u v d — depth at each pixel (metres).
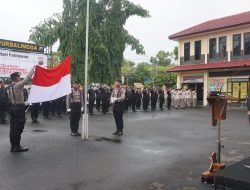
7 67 22.14
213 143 10.67
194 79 34.53
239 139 11.53
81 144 10.21
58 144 10.17
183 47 36.38
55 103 19.19
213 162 6.70
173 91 29.00
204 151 9.37
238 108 28.53
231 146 10.17
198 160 8.27
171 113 22.95
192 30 35.28
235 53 31.41
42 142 10.49
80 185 6.27
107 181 6.52
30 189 6.02
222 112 6.68
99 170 7.27
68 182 6.44
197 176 6.90
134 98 24.03
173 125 15.50
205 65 33.03
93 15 25.12
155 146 10.05
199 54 34.66
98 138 11.36
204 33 33.53
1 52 21.81
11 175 6.85
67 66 10.47
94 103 23.23
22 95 9.05
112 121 16.64
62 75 10.36
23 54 23.14
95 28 25.62
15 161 7.99
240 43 30.89
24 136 11.63
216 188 5.72
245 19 30.83
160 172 7.17
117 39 25.91
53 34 25.22
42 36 25.17
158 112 23.83
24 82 8.97
